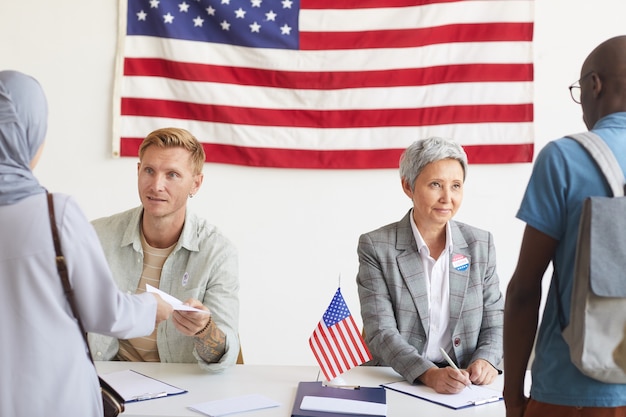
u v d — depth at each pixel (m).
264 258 3.70
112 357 2.31
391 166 3.62
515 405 1.43
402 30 3.61
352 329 2.07
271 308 3.71
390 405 1.83
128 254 2.30
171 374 2.11
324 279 3.69
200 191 3.70
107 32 3.66
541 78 3.62
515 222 3.62
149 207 2.19
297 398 1.85
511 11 3.58
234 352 2.13
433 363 2.17
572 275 1.30
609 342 1.23
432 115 3.61
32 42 3.67
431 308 2.26
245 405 1.80
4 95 1.34
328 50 3.64
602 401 1.27
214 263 2.26
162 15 3.63
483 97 3.59
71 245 1.34
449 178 2.19
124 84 3.65
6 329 1.31
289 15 3.64
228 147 3.65
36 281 1.32
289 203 3.69
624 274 1.22
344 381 2.04
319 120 3.65
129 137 3.65
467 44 3.60
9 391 1.31
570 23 3.60
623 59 1.34
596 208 1.23
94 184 3.69
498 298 2.32
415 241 2.28
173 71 3.64
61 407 1.33
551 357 1.33
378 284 2.25
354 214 3.67
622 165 1.28
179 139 2.19
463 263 2.27
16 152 1.34
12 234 1.32
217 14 3.64
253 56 3.65
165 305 1.61
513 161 3.58
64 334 1.35
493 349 2.19
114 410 1.57
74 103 3.67
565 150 1.32
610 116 1.34
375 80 3.63
